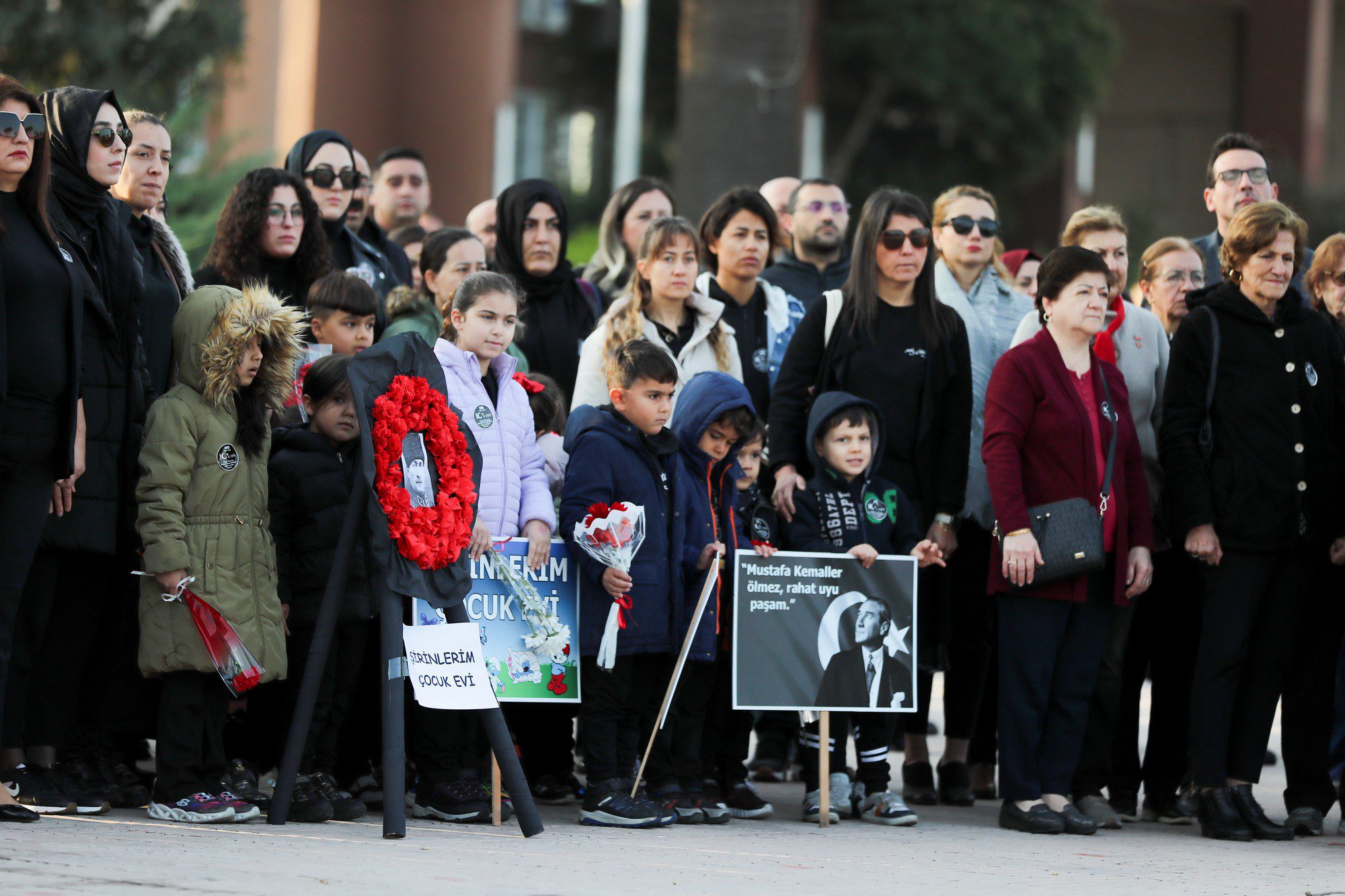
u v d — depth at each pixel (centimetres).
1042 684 1630
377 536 1337
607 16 8338
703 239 1959
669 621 1537
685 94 4438
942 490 1744
